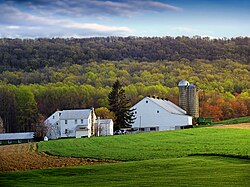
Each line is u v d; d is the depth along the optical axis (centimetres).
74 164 4950
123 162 4578
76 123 11819
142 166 4122
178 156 4906
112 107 12888
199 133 7506
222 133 7225
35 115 15600
